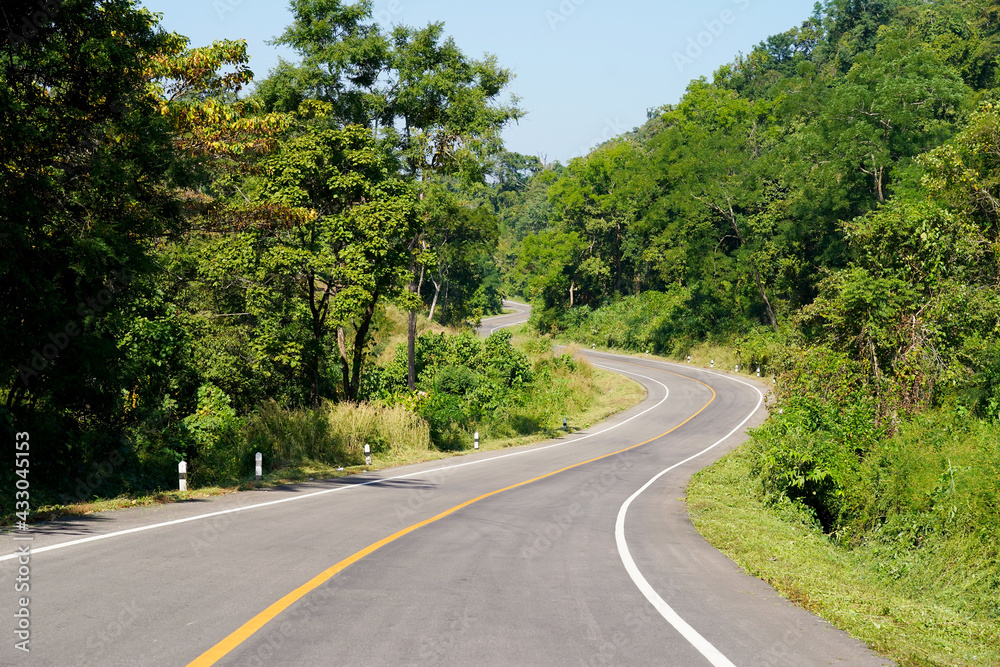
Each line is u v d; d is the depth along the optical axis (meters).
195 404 20.75
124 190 14.90
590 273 97.19
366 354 38.25
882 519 15.37
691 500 17.86
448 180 37.78
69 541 9.15
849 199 56.38
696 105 86.00
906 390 20.27
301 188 25.91
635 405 51.72
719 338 71.69
